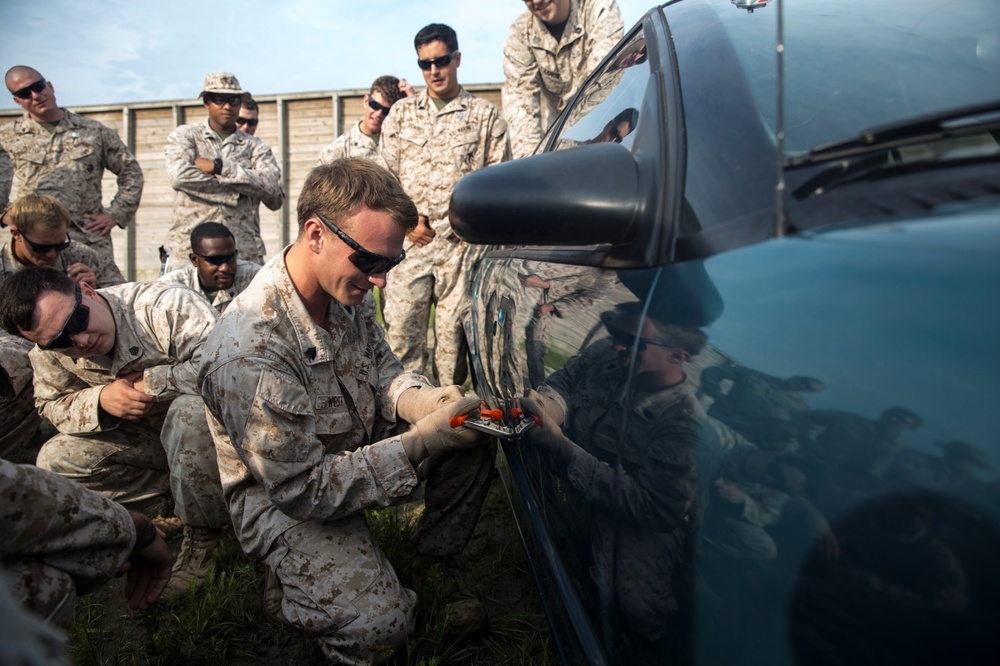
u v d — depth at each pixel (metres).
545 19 3.61
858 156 0.85
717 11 1.42
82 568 1.38
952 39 1.20
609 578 1.05
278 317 1.70
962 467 0.61
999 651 0.57
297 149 10.70
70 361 2.32
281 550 1.78
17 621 0.42
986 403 0.61
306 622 1.72
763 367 0.77
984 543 0.59
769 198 0.89
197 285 3.12
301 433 1.67
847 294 0.74
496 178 1.13
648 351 0.96
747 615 0.74
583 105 1.92
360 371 1.91
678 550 0.85
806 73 1.13
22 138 4.77
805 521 0.70
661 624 0.89
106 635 2.02
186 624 1.96
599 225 1.08
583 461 1.13
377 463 1.69
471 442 1.73
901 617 0.62
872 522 0.65
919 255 0.71
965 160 0.80
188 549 2.24
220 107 4.98
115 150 5.05
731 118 1.06
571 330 1.24
